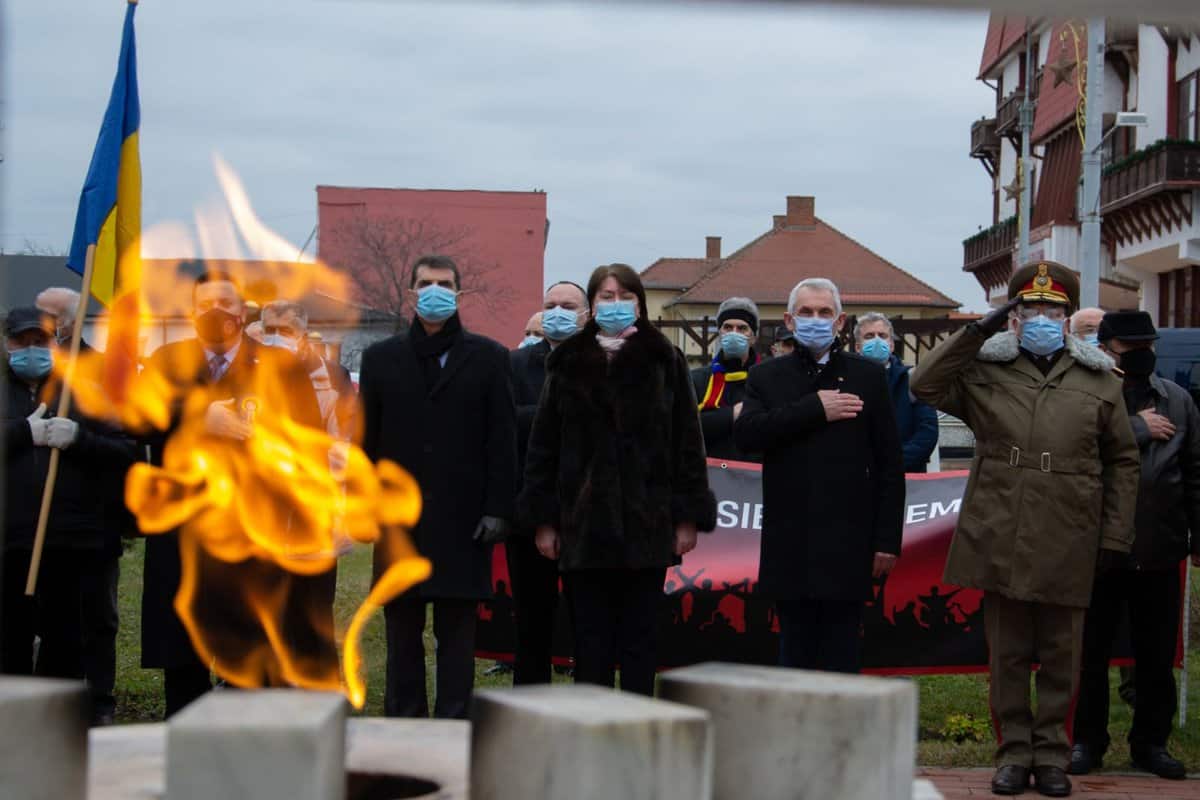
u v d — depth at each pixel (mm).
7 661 6164
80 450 6016
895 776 1746
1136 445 5590
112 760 2070
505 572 7145
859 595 5242
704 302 74062
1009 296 5688
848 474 5281
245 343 5590
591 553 5094
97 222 6629
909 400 7676
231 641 5418
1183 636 6945
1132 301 37719
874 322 7781
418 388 5594
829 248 75812
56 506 6051
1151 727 5992
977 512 5613
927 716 6992
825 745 1716
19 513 5988
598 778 1514
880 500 5324
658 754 1537
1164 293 35312
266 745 1546
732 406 7352
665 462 5238
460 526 5543
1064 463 5480
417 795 2068
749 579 6996
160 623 5379
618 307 5234
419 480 5547
